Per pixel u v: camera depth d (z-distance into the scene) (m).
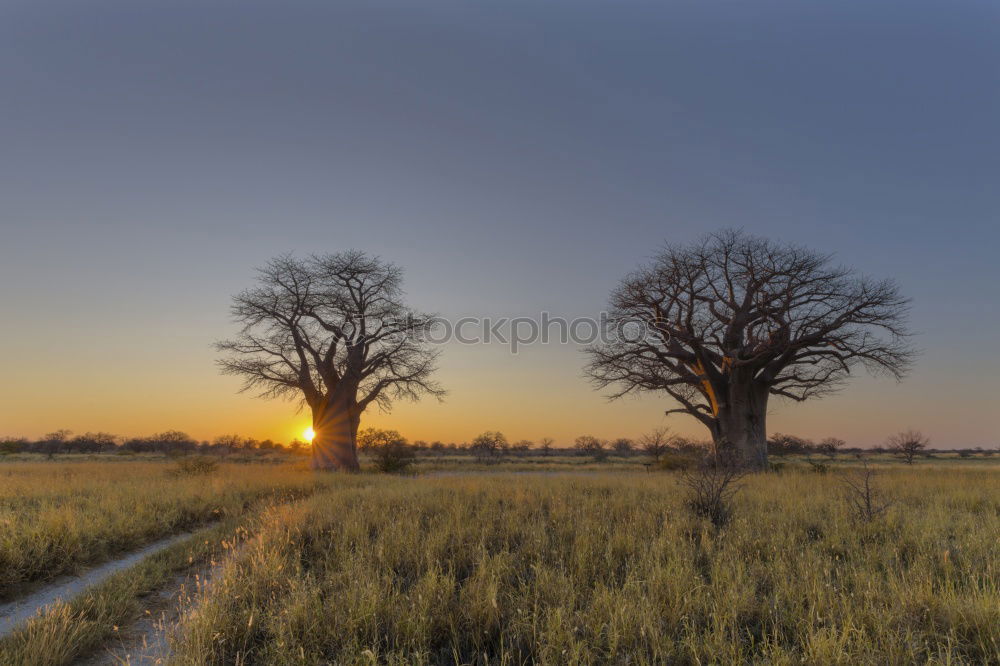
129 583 5.92
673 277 24.78
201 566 6.88
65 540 7.07
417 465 36.25
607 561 5.87
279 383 29.53
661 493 11.88
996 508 10.12
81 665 4.07
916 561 5.64
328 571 5.70
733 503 9.98
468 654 4.07
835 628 3.94
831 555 6.41
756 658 3.64
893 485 13.50
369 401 30.23
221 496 12.41
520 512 9.02
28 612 5.26
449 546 6.71
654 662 3.55
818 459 51.81
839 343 22.84
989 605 4.24
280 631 3.94
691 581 5.11
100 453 57.38
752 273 23.58
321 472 23.14
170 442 63.31
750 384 23.84
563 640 3.86
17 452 55.19
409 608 4.51
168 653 3.88
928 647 3.89
